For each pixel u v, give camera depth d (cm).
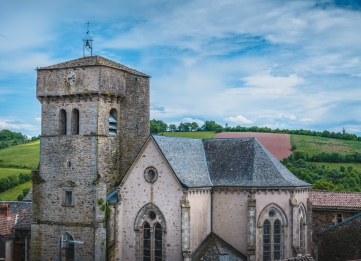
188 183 6456
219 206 6794
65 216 7188
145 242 6719
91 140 7081
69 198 7219
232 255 6431
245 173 6762
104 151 7181
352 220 6725
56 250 7212
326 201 7781
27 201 9719
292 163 13362
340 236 6781
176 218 6444
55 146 7325
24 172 14812
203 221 6662
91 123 7106
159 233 6606
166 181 6525
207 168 7062
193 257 6391
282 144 14675
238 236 6644
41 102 7450
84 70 7150
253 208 6481
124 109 7606
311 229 7000
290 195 6594
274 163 6894
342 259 6738
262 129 16850
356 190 11044
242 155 7006
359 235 6662
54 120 7362
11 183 13938
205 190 6706
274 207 6581
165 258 6506
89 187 7056
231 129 16525
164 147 6712
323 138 15700
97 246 6888
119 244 6825
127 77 7638
